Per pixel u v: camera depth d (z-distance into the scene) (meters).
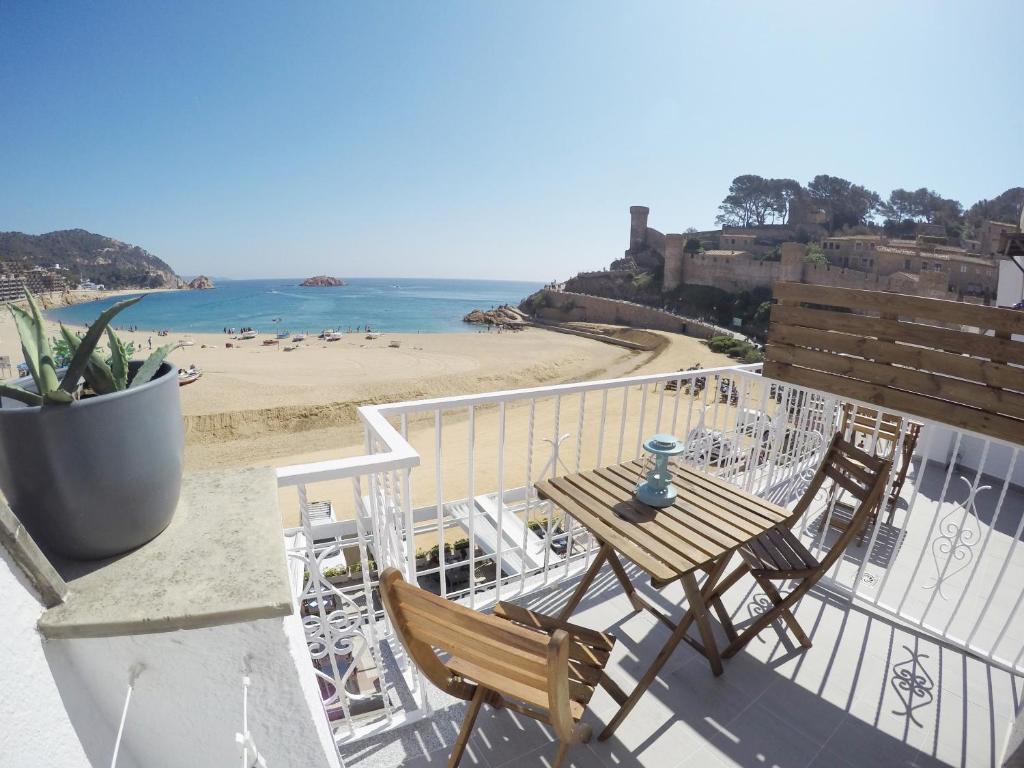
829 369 3.02
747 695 2.37
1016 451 2.33
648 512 2.25
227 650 1.08
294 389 34.12
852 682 2.45
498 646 1.36
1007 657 2.65
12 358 38.41
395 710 2.26
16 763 0.83
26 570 0.89
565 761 2.05
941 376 2.55
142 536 1.13
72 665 0.98
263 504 1.34
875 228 84.88
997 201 81.19
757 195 97.44
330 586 1.99
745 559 2.46
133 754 1.15
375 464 1.85
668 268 72.12
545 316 85.94
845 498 4.40
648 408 21.92
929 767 2.06
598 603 2.95
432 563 9.85
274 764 1.26
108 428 1.00
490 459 17.80
